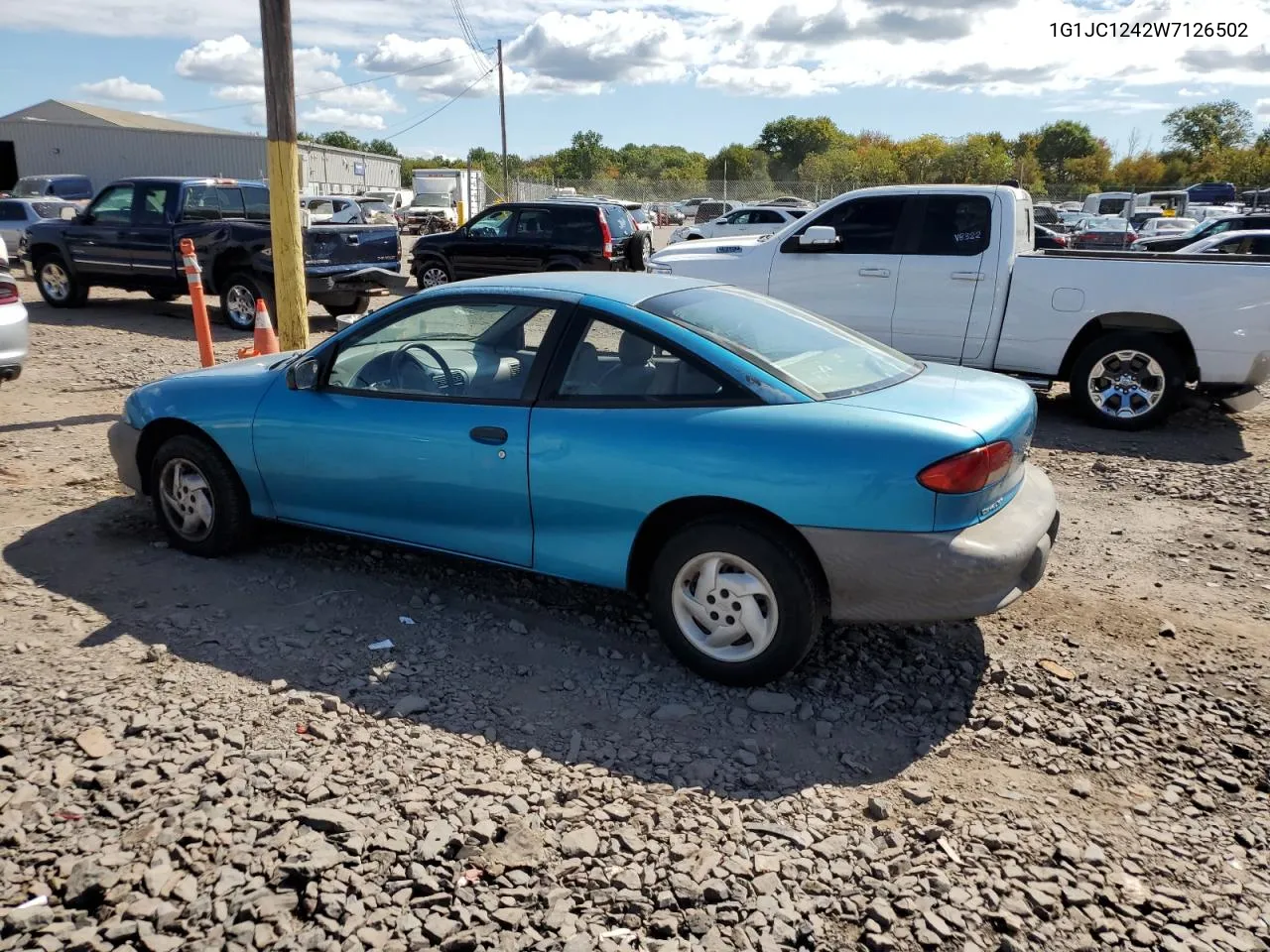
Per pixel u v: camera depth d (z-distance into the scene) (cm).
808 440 349
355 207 2402
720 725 353
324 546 512
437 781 312
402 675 382
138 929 247
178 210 1328
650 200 5469
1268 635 435
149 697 357
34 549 500
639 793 310
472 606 448
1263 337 758
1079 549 541
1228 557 530
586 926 254
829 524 346
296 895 260
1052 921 260
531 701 366
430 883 265
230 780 308
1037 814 306
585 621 436
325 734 336
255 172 4966
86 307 1501
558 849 283
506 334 412
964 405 373
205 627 418
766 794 313
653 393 379
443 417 415
